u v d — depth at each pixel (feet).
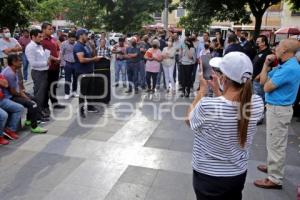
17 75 19.93
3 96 18.56
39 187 13.66
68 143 18.56
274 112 13.53
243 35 35.78
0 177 14.42
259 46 22.62
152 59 31.81
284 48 13.14
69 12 118.01
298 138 20.80
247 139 7.71
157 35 41.19
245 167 7.95
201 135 7.73
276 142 13.76
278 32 68.74
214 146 7.57
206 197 7.86
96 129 21.09
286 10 105.81
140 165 15.94
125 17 64.23
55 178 14.44
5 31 32.86
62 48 28.96
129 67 32.27
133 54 32.07
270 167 14.10
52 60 24.59
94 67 25.20
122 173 15.05
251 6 45.09
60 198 12.89
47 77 23.17
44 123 22.04
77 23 115.34
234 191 7.95
